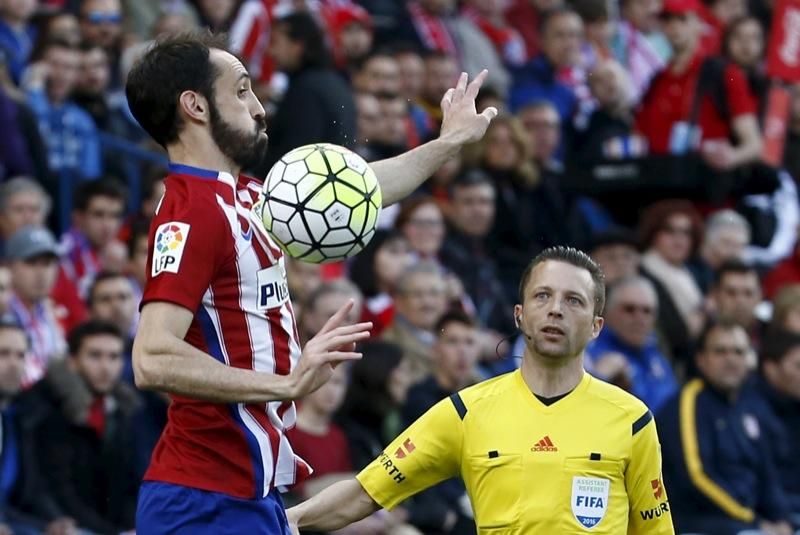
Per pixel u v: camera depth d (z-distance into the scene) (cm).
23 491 3488
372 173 2103
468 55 5791
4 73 4450
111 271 3981
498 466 2227
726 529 3875
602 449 2212
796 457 4169
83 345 3594
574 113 5775
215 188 2047
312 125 4472
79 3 5241
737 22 5919
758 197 5419
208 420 2036
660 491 2252
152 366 1947
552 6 6331
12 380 3538
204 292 2002
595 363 4088
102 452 3603
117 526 3606
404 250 4406
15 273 3947
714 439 3947
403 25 5772
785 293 4616
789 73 5444
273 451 2066
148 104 2078
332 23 5553
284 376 1936
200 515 2030
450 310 3900
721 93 5162
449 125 2341
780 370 4284
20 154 4344
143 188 4547
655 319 4519
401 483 2283
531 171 5028
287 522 2134
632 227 5156
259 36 5397
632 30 6462
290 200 2045
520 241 4956
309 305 3869
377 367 3691
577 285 2227
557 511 2198
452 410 2270
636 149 5259
